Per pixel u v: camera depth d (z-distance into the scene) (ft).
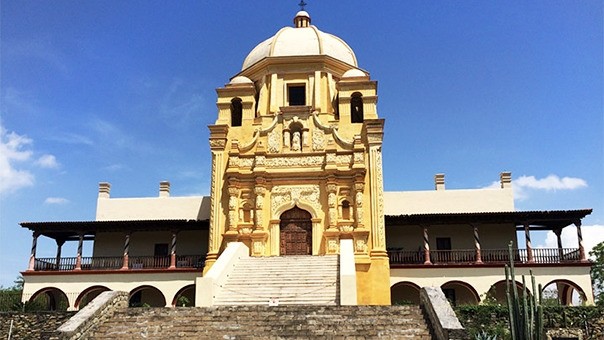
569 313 76.43
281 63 121.90
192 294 114.42
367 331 57.21
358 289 100.78
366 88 115.85
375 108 114.83
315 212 107.34
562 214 108.47
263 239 105.19
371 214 105.50
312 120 113.80
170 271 112.06
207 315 62.64
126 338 57.41
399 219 111.55
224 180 110.22
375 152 109.19
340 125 113.39
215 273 79.66
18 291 139.54
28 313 77.41
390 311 62.49
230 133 114.73
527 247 109.40
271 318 61.21
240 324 59.52
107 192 135.13
